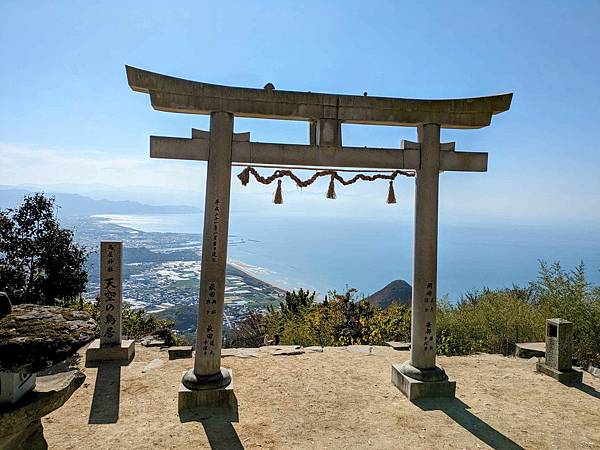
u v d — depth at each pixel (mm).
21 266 13227
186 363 7719
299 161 6137
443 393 6320
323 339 10656
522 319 9867
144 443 4934
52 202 13742
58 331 3461
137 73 5543
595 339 8453
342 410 5867
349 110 6242
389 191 6617
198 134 5887
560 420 5676
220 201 5875
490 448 4945
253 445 4926
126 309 14281
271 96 5988
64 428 5270
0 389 3174
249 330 14297
